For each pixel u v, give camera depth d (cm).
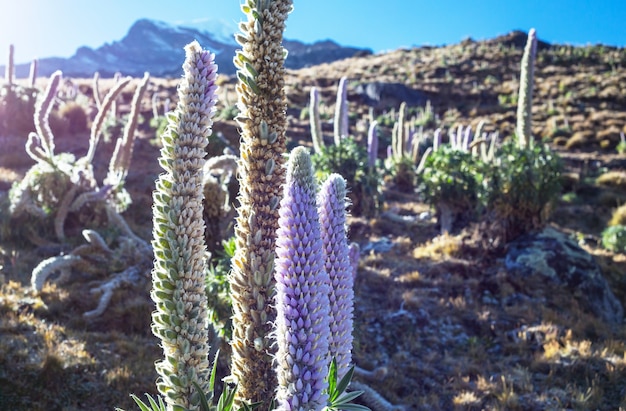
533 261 1054
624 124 2934
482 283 1038
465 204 1281
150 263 997
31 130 2017
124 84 1215
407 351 860
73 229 1155
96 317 816
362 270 1077
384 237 1286
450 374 807
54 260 900
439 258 1135
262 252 281
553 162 1148
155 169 1689
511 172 1141
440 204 1302
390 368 805
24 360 644
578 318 952
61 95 2752
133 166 1747
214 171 988
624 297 1116
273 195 283
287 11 286
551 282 1027
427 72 4816
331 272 262
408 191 1831
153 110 2856
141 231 1230
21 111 2009
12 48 2058
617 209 1619
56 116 2092
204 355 263
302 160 233
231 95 3500
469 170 1290
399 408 691
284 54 287
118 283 894
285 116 288
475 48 5597
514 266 1060
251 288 282
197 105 253
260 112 283
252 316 281
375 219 1382
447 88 4306
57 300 842
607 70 4466
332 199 267
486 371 819
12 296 823
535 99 3806
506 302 992
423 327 911
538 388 770
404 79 4622
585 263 1059
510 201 1132
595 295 1021
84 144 1978
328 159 1425
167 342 257
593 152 2547
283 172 285
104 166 1752
